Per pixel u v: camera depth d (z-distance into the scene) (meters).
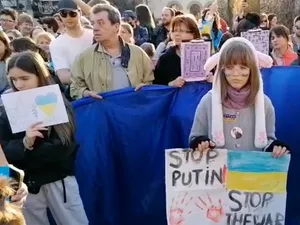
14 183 2.92
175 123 4.46
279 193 3.61
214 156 3.56
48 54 6.17
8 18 8.17
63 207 3.83
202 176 3.59
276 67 4.48
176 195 3.60
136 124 4.45
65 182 3.82
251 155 3.55
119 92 4.43
